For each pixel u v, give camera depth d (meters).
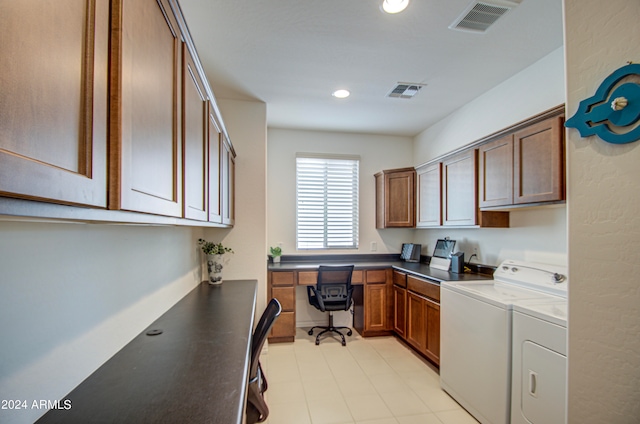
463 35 1.99
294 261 3.88
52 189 0.45
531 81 2.36
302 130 4.00
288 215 3.94
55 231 0.87
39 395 0.80
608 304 0.93
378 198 4.07
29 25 0.41
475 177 2.56
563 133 1.78
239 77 2.57
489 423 1.88
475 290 2.12
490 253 2.81
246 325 1.60
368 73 2.50
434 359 2.63
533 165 1.98
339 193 4.08
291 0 1.68
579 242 1.02
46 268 0.83
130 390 0.95
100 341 1.11
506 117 2.62
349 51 2.18
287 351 3.08
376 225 4.12
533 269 2.20
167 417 0.81
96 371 1.07
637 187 0.86
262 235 3.04
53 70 0.46
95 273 1.08
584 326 1.00
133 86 0.69
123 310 1.30
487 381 1.91
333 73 2.51
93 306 1.07
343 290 3.32
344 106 3.20
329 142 4.08
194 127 1.29
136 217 0.75
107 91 0.60
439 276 2.73
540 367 1.58
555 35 1.98
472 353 2.05
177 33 1.04
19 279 0.74
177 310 1.88
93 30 0.55
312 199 4.01
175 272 2.05
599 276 0.96
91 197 0.54
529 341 1.65
